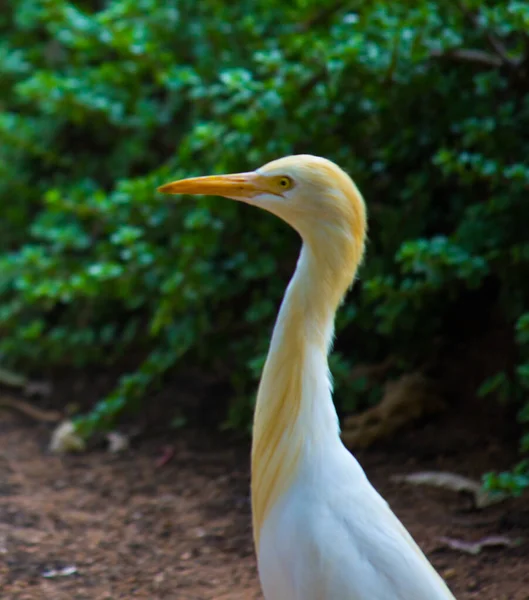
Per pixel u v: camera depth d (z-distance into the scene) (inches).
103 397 450.9
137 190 393.1
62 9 450.9
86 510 341.7
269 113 354.3
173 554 305.4
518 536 294.8
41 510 337.4
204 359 425.7
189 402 430.9
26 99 525.0
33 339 463.5
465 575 275.9
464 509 317.1
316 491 201.9
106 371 471.8
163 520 330.6
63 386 467.2
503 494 305.6
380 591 188.7
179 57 456.8
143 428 417.1
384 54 357.4
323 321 213.6
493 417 364.2
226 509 337.1
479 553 288.0
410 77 357.1
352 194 212.2
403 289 337.1
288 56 404.5
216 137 378.3
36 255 438.9
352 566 191.0
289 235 392.8
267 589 204.5
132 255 392.8
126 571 293.6
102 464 386.3
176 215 407.5
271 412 213.2
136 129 479.2
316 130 371.2
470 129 333.7
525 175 308.5
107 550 307.7
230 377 437.7
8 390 467.8
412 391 371.2
